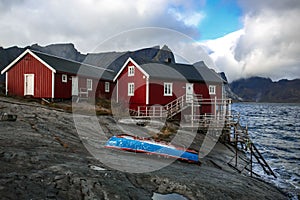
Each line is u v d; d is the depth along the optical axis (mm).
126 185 4668
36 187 3871
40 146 6391
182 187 5203
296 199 7500
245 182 7445
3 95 17906
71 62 23094
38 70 18781
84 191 4059
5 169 4359
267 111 73812
